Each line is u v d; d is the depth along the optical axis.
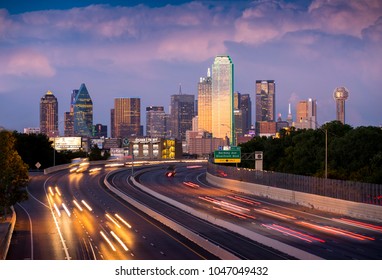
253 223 82.94
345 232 73.19
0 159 89.88
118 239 71.44
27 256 61.25
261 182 130.12
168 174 195.12
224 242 66.75
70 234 76.38
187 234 71.69
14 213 94.56
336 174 130.25
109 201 119.00
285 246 59.31
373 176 116.81
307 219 86.69
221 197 124.31
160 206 108.44
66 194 132.25
